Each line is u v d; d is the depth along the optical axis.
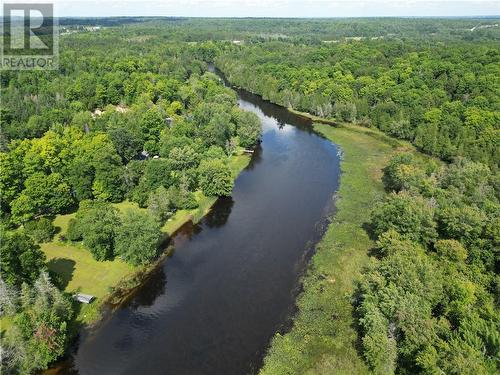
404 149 148.62
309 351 65.19
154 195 101.31
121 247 82.75
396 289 65.25
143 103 165.50
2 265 67.88
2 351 57.69
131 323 71.69
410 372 57.69
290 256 89.75
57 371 62.28
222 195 115.38
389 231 84.25
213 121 142.50
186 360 64.62
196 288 80.31
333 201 112.88
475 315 59.84
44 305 64.62
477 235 79.62
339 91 190.25
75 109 161.75
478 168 109.31
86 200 100.88
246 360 64.38
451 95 176.75
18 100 160.50
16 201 95.69
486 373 50.00
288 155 146.25
